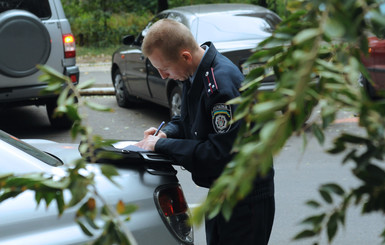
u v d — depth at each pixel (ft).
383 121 2.84
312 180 18.42
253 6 26.99
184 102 8.11
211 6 26.91
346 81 2.94
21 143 9.41
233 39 23.73
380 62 26.40
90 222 3.73
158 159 7.66
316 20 3.11
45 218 7.11
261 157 2.64
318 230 3.38
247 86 3.60
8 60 23.15
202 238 14.12
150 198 7.89
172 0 63.93
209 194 3.06
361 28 2.77
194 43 7.69
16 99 23.79
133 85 29.84
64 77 3.62
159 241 7.82
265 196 7.48
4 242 6.85
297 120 2.84
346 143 3.18
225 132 7.22
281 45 3.30
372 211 3.21
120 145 8.79
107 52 57.67
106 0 64.80
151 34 7.60
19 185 3.64
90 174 3.71
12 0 24.35
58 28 24.72
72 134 3.67
